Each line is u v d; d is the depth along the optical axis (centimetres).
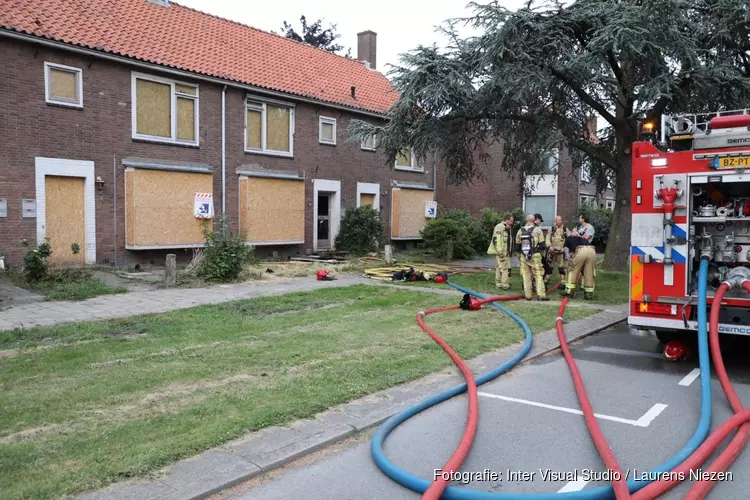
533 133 1501
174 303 1044
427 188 2425
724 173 664
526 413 534
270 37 2098
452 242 2080
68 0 1495
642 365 714
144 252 1520
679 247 696
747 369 699
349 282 1387
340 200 2077
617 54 1241
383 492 382
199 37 1791
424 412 532
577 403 564
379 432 465
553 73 1355
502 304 1119
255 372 621
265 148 1825
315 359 680
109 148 1440
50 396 529
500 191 2842
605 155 1631
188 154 1612
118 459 398
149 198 1497
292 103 1891
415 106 1492
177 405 514
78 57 1375
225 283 1327
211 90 1666
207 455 416
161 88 1555
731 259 700
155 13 1738
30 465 388
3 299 1030
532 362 725
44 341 750
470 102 1445
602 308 1086
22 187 1291
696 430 479
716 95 1328
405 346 752
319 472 410
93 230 1415
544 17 1306
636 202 720
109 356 676
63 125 1354
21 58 1281
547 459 435
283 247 1895
